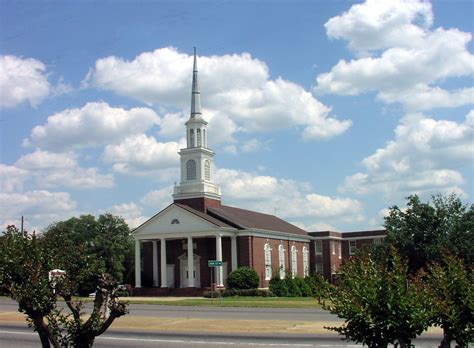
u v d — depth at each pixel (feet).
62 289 47.21
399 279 34.17
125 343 74.13
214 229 213.66
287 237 260.01
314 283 37.01
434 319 36.50
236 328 89.15
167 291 214.69
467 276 37.65
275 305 141.59
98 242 251.80
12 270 46.39
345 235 310.45
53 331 46.98
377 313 33.96
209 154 238.27
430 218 108.78
